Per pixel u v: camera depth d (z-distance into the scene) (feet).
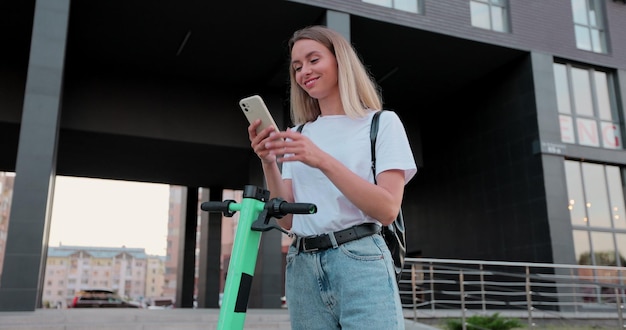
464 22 36.94
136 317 21.20
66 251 444.96
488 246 42.04
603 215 40.04
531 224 38.24
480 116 44.27
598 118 41.81
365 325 4.30
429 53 38.63
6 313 21.53
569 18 42.22
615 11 44.68
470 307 42.42
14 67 36.88
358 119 4.96
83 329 18.11
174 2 30.71
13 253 23.72
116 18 32.24
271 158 4.74
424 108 50.31
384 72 41.68
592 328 30.53
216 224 53.26
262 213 4.26
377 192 4.27
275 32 34.32
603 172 41.27
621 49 43.65
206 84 41.65
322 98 5.34
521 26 39.68
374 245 4.58
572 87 41.57
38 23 27.04
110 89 38.63
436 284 47.65
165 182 54.75
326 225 4.64
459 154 46.55
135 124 38.68
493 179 42.24
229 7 31.37
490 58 40.09
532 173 38.58
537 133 38.29
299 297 4.77
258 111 4.37
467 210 44.91
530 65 39.34
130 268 447.42
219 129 41.14
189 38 34.91
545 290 36.06
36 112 25.82
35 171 25.09
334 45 5.10
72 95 37.42
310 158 4.21
